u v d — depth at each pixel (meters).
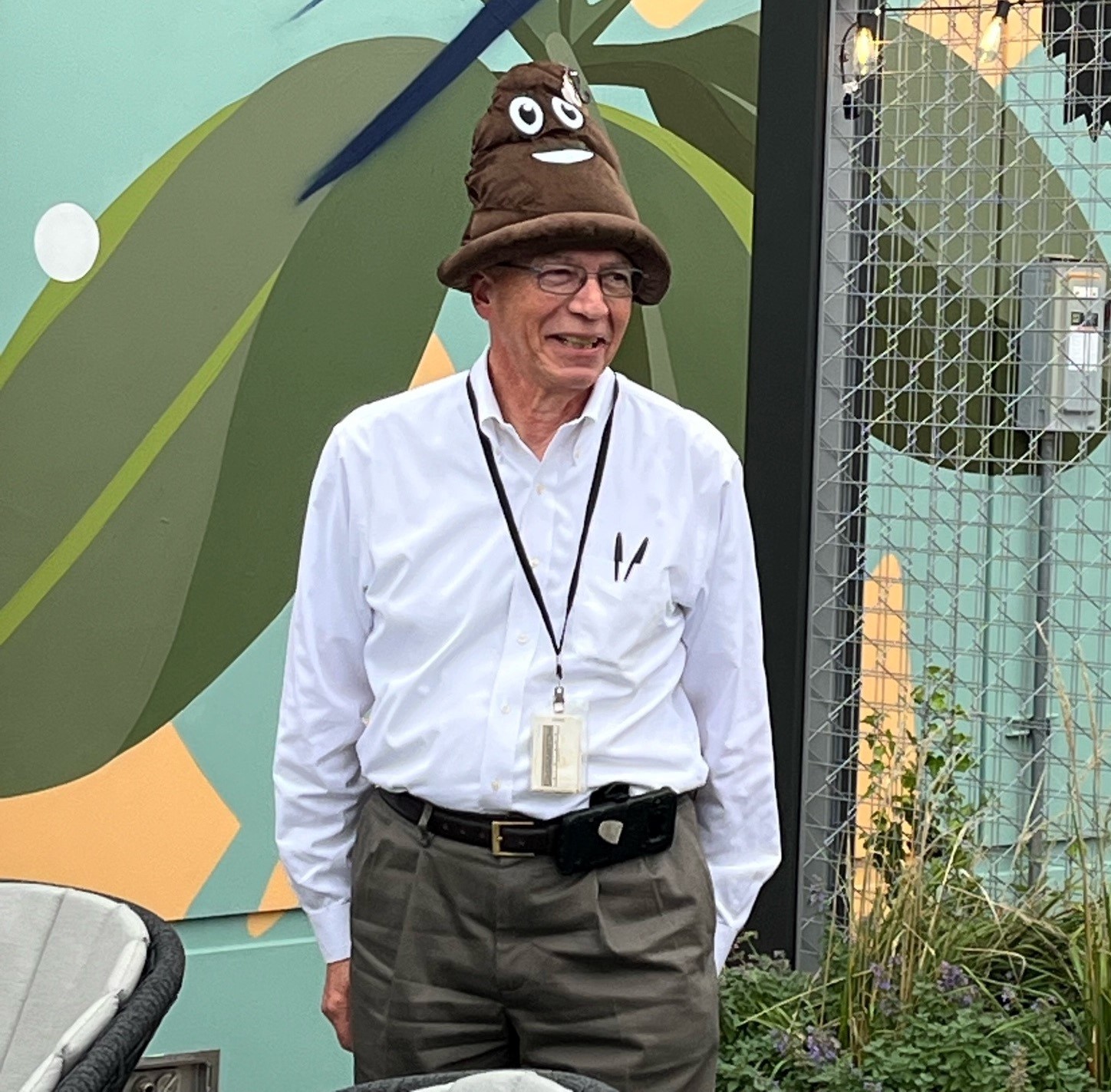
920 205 4.25
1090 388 4.17
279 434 3.91
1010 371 4.24
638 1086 2.40
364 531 2.47
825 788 3.90
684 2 4.30
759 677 2.60
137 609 3.76
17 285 3.60
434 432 2.46
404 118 4.01
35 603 3.65
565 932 2.38
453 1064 2.43
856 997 3.68
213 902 3.87
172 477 3.78
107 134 3.67
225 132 3.79
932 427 4.04
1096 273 4.17
